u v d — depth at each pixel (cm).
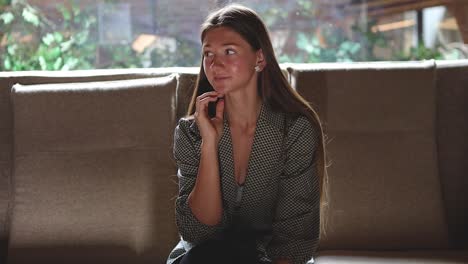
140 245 195
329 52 263
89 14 260
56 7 258
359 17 262
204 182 155
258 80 167
